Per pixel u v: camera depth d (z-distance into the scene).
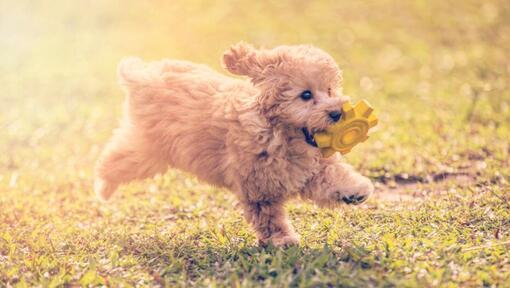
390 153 9.52
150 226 7.46
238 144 6.20
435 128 10.52
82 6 20.45
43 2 20.78
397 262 5.72
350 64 14.95
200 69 7.11
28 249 6.73
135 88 7.11
